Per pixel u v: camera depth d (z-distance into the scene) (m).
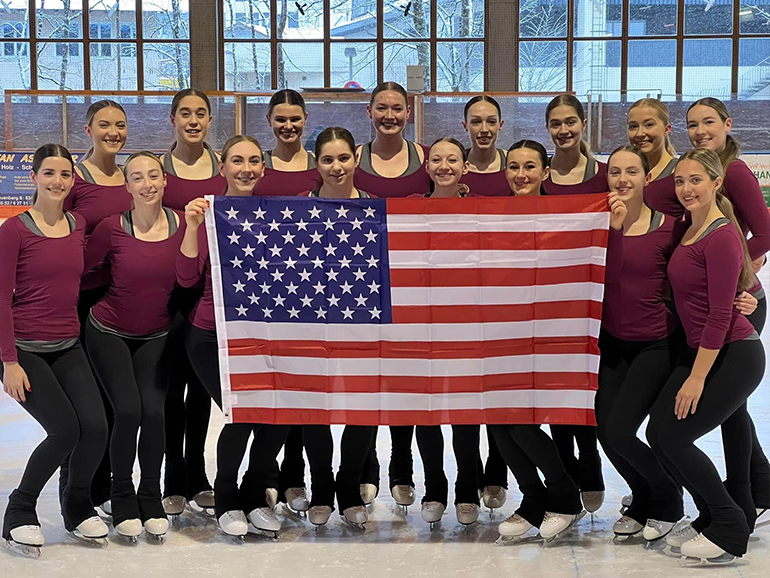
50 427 3.74
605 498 4.47
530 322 3.88
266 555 3.73
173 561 3.66
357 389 3.91
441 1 19.45
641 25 19.39
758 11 19.11
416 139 16.00
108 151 4.34
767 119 16.47
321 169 3.97
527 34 19.52
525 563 3.62
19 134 16.58
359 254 3.88
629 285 3.79
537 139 15.96
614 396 3.85
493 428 3.93
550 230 3.85
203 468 4.31
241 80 19.75
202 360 3.95
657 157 4.30
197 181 4.47
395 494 4.26
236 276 3.88
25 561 3.66
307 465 5.24
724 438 3.83
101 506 4.28
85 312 4.19
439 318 3.89
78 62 19.67
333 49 19.67
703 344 3.48
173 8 19.45
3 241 3.72
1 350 3.71
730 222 3.53
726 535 3.54
